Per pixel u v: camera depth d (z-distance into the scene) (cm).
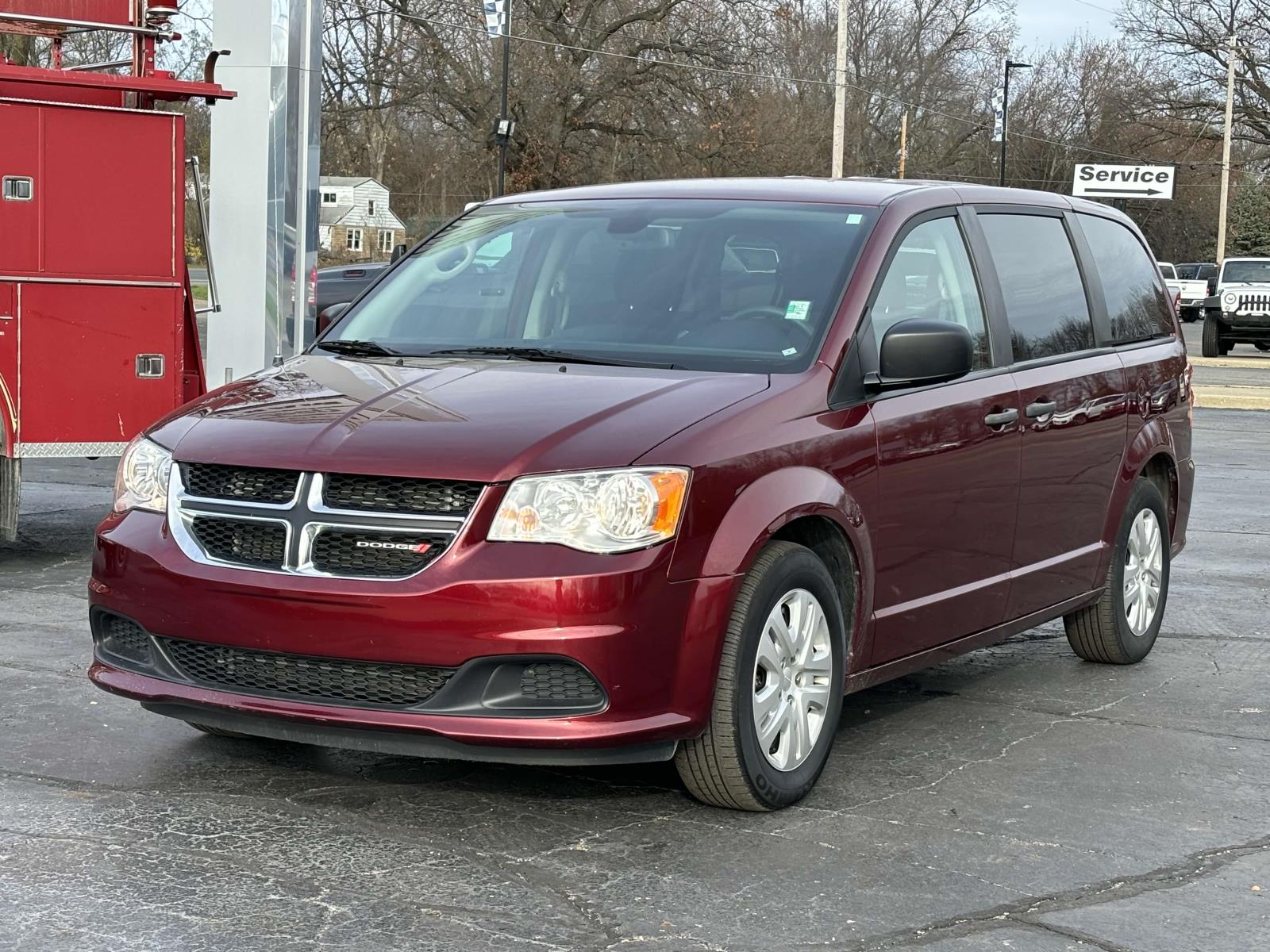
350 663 429
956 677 671
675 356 505
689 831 453
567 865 421
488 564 418
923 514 528
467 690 421
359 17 4397
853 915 392
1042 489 605
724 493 442
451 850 430
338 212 6869
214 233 1255
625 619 420
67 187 846
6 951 352
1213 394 2256
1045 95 8206
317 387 493
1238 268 3338
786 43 5569
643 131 4475
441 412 455
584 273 550
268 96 1231
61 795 469
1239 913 404
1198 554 1013
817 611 479
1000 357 587
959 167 7662
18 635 687
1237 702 636
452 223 615
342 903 388
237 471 449
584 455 429
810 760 482
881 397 514
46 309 844
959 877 423
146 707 466
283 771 500
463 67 4456
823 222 549
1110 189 5378
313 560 432
